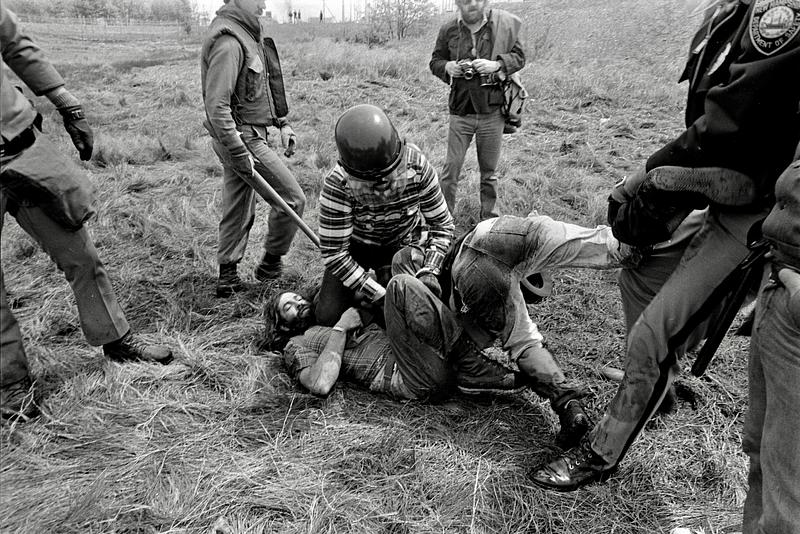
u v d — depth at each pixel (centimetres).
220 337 354
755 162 202
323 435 276
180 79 1228
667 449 271
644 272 267
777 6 181
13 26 274
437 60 486
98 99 1042
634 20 1702
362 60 1281
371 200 289
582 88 1015
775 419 177
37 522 227
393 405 297
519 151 705
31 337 345
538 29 1747
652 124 820
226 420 285
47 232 285
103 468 255
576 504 244
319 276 423
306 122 843
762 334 181
